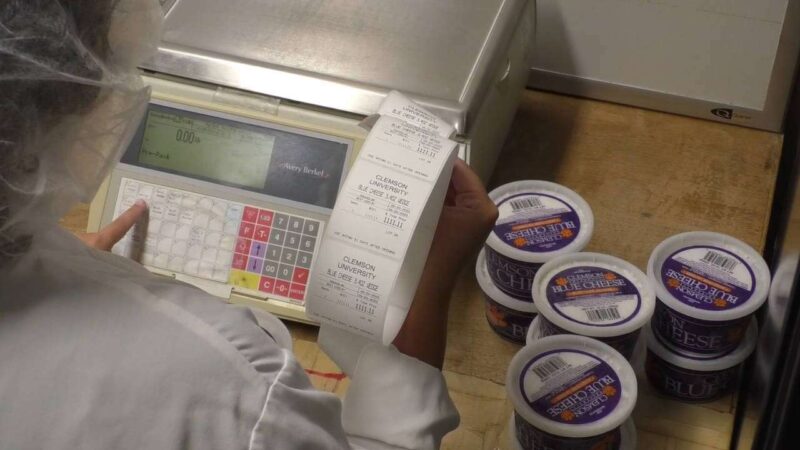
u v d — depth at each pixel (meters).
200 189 0.91
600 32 1.14
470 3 1.01
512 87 1.06
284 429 0.50
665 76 1.15
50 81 0.46
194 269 0.91
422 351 0.77
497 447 0.86
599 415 0.79
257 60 0.93
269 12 0.99
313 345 0.92
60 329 0.49
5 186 0.47
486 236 0.77
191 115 0.92
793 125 1.15
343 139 0.90
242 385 0.49
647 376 0.92
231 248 0.91
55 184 0.51
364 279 0.65
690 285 0.88
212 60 0.93
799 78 1.15
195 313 0.51
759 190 1.08
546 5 1.14
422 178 0.65
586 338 0.84
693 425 0.89
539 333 0.90
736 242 0.92
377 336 0.67
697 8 1.07
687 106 1.17
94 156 0.54
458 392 0.90
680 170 1.11
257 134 0.91
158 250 0.91
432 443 0.70
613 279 0.88
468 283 1.01
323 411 0.54
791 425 0.73
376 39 0.97
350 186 0.66
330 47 0.95
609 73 1.17
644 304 0.86
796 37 1.05
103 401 0.47
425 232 0.72
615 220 1.05
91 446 0.47
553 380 0.82
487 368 0.93
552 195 0.97
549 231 0.92
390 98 0.72
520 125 1.18
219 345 0.50
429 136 0.68
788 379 0.71
